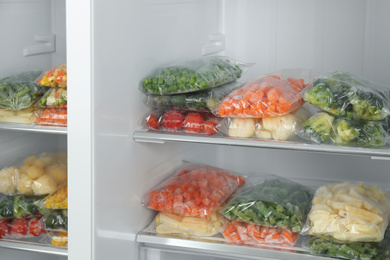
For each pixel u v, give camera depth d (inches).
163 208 72.9
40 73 83.7
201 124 72.1
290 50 86.1
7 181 77.2
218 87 75.7
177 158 87.0
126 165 70.4
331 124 66.4
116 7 65.7
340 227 65.9
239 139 68.6
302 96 68.8
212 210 71.8
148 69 74.8
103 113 64.4
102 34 63.0
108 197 66.5
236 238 70.6
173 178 78.7
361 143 65.1
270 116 68.1
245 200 71.7
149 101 74.4
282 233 69.5
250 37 88.2
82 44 61.4
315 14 83.9
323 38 84.0
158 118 73.2
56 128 72.4
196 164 84.5
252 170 91.3
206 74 72.5
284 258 67.5
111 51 65.2
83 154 63.1
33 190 76.1
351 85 66.3
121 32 67.2
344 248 65.6
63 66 75.8
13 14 83.4
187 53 84.4
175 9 80.2
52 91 75.6
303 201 74.1
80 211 64.1
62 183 78.3
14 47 84.0
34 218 78.0
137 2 70.4
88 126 62.4
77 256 65.1
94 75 62.0
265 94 68.7
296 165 88.9
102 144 64.4
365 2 81.0
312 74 76.7
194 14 85.4
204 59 78.3
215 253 71.9
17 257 87.8
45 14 90.7
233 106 69.2
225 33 89.9
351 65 83.2
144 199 74.9
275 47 86.9
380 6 80.4
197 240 71.2
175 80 71.8
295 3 84.8
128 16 68.5
